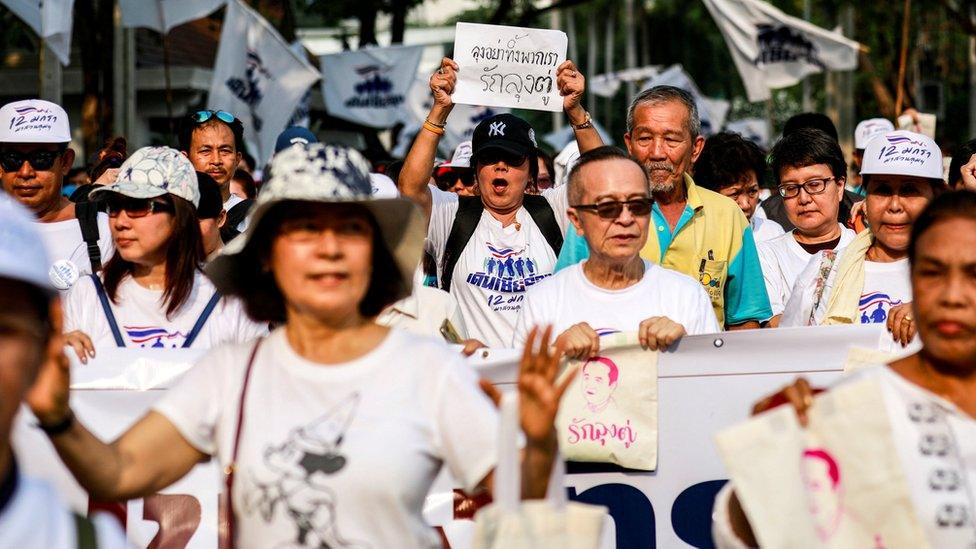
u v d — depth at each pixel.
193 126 8.42
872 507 3.15
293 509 3.19
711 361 5.14
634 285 5.34
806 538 3.13
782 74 17.41
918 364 3.32
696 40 59.12
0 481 2.39
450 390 3.27
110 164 8.98
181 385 3.41
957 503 3.15
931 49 28.14
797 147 7.39
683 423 5.15
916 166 5.82
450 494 5.10
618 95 56.81
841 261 6.01
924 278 3.22
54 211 7.13
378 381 3.29
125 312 5.45
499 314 6.75
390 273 3.59
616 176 5.19
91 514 4.93
